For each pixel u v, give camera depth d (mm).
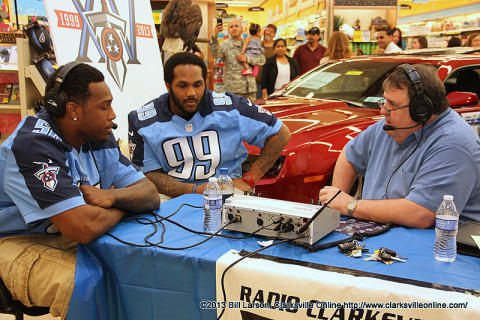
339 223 1933
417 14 12844
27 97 3969
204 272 1624
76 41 3439
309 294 1442
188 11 5426
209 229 1921
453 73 4109
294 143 3355
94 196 1958
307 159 3330
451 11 12102
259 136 2902
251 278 1528
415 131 2152
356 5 7559
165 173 2889
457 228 1632
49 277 1841
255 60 6699
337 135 3500
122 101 3906
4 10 6707
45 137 1872
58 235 2123
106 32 3777
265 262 1559
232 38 6746
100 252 1840
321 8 8312
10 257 1948
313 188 3373
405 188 2170
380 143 2418
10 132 4570
